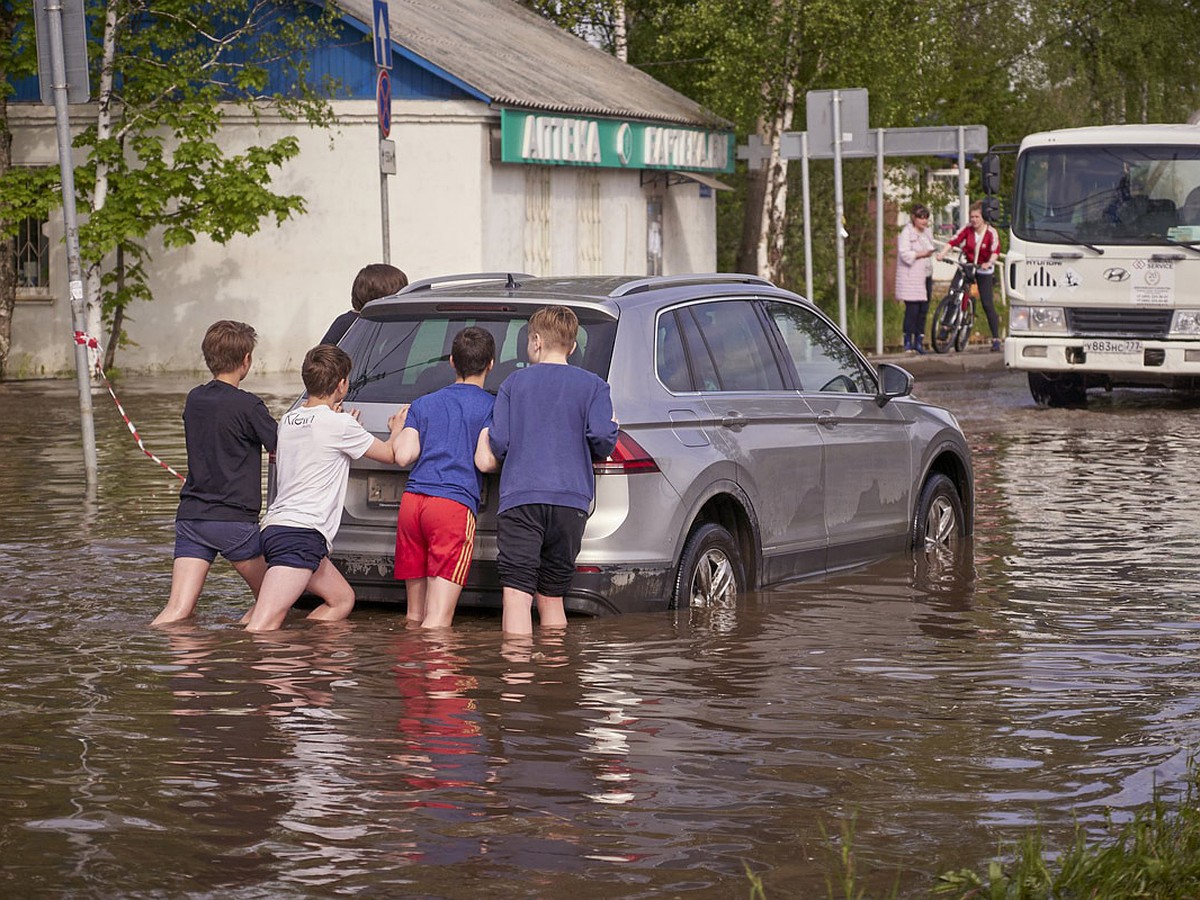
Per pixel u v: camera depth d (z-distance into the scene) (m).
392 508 12.21
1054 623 12.19
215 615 12.39
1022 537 15.98
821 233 54.59
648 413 12.07
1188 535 16.02
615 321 12.23
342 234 39.12
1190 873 6.73
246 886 6.88
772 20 47.94
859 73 48.00
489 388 12.27
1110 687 10.28
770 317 13.92
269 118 39.12
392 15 41.62
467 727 9.25
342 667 10.65
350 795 8.04
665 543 12.02
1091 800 8.00
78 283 19.36
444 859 7.17
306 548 11.87
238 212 35.72
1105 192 30.23
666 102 51.19
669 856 7.21
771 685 10.25
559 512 11.55
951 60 57.06
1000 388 34.56
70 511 17.39
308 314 39.34
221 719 9.41
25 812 7.79
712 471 12.42
